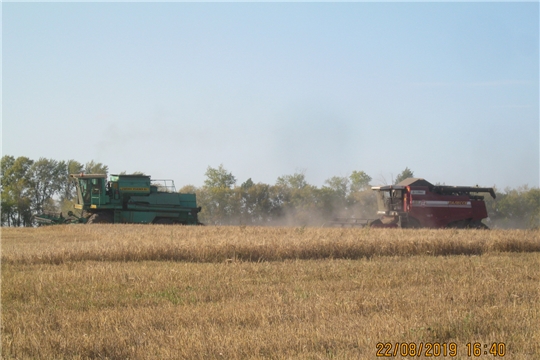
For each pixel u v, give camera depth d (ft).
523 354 30.25
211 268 60.34
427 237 83.46
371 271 58.85
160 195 149.89
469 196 141.18
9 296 45.24
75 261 66.90
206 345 31.58
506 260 70.54
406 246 78.48
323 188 287.89
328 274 57.26
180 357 30.14
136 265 63.10
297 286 50.06
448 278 54.44
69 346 32.14
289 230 104.83
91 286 49.39
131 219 146.72
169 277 53.88
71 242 82.58
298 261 67.41
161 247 70.23
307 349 31.27
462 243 81.51
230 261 68.08
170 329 35.53
